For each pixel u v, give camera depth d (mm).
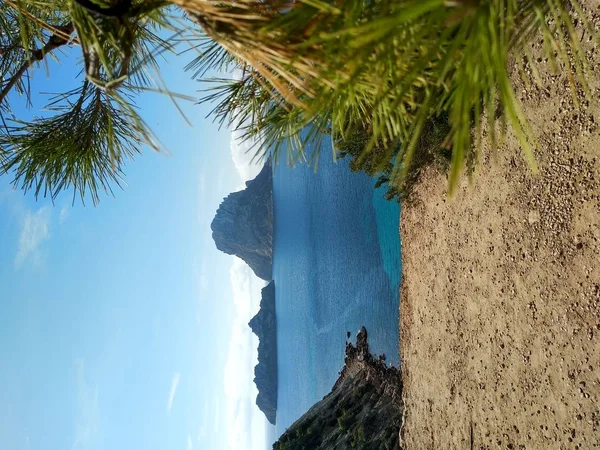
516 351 6195
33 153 2436
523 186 6082
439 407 7859
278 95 1896
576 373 5250
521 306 6133
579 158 5254
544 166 5734
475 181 7055
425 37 877
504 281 6465
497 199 6602
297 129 1842
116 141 2465
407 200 9031
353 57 871
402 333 9305
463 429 7191
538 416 5762
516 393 6148
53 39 1927
